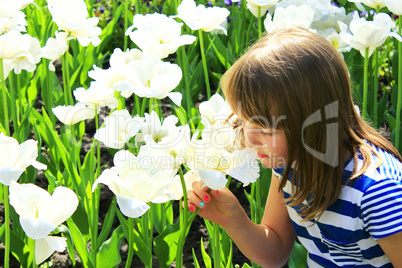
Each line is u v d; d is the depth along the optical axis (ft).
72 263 8.57
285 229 6.54
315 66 5.01
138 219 7.77
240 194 10.44
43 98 11.07
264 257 6.36
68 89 9.09
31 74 11.46
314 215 5.30
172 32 7.37
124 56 7.12
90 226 8.11
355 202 5.10
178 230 7.50
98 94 7.18
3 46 7.66
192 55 12.75
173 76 6.16
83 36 8.79
